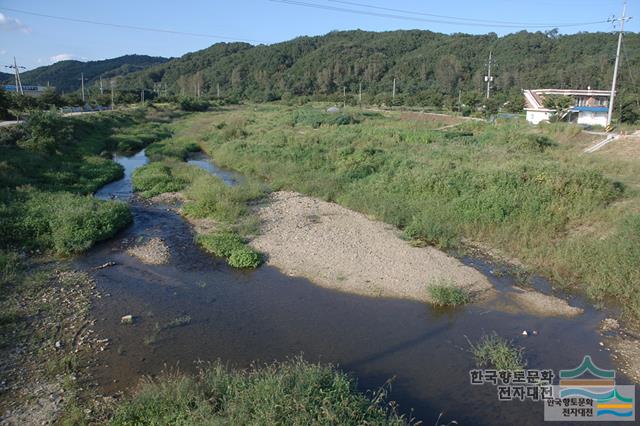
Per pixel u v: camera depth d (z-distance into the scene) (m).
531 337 10.35
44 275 12.91
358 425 6.94
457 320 11.09
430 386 8.62
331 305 11.73
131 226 17.67
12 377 8.47
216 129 45.91
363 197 20.36
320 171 25.75
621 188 19.05
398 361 9.40
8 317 10.45
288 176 25.19
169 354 9.47
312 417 6.86
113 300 11.78
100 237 15.72
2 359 8.99
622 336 10.48
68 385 8.30
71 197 18.83
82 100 63.00
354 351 9.73
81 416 7.42
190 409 7.22
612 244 13.98
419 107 75.25
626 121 42.75
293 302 11.88
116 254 14.91
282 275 13.49
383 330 10.58
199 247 15.64
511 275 13.63
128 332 10.27
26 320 10.53
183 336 10.19
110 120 46.59
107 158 31.72
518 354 9.61
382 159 25.67
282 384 7.55
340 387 7.68
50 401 7.85
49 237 15.18
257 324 10.78
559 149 29.75
